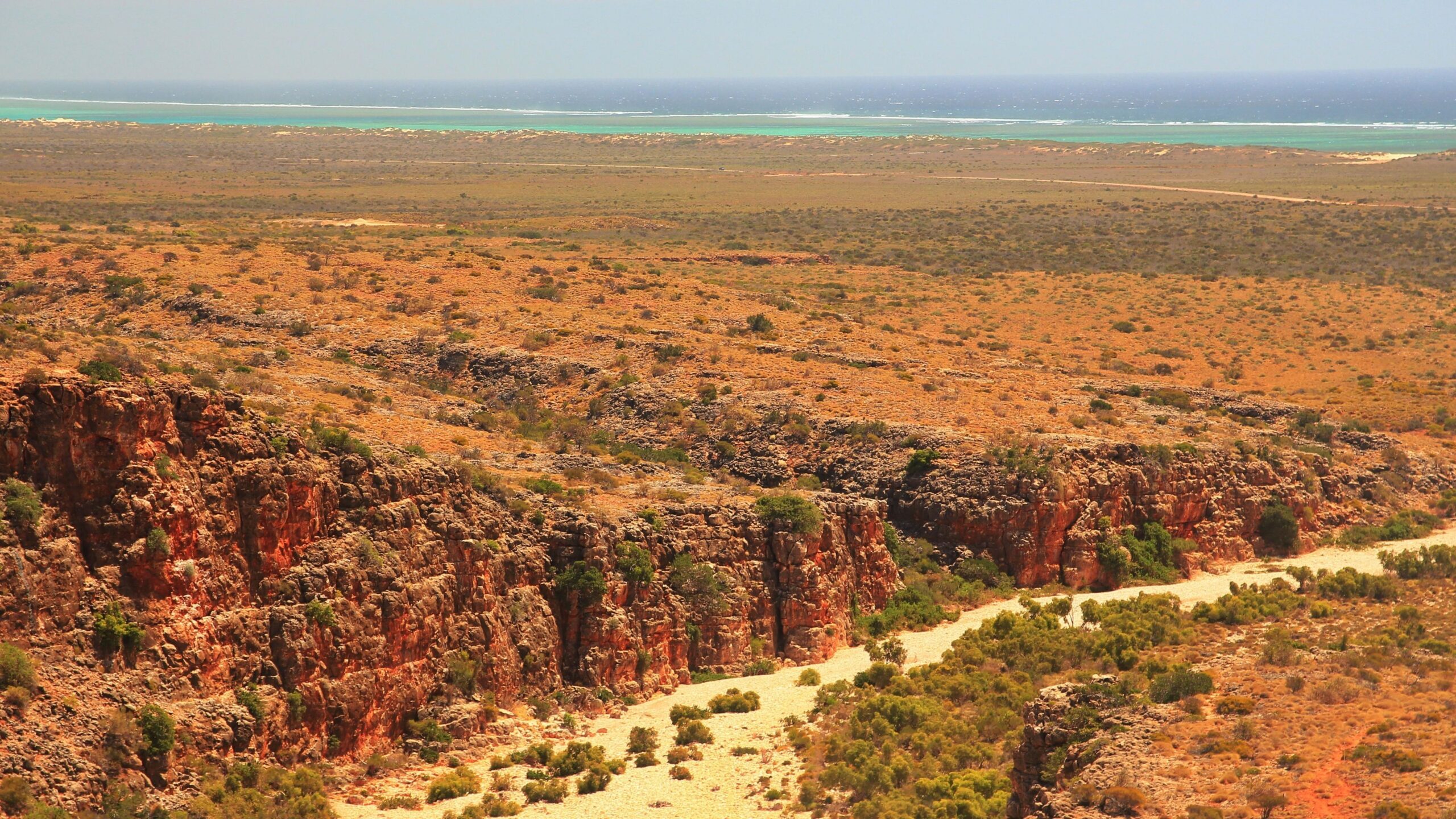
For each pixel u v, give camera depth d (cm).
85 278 9625
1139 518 6894
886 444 7200
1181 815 3134
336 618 4128
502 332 9288
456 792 3994
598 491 5619
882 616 5825
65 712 3456
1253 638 5062
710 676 5150
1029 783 3647
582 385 8362
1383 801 3084
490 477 5175
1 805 3188
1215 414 9150
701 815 3869
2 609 3478
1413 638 4938
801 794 3969
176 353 6375
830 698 4741
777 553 5475
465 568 4616
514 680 4641
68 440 3716
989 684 4856
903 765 4088
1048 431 7575
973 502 6575
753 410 7788
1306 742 3509
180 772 3591
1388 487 8106
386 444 5012
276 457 4200
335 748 4050
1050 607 5675
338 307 9494
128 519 3734
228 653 3894
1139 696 3928
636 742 4416
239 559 4028
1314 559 7125
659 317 10206
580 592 4869
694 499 5675
